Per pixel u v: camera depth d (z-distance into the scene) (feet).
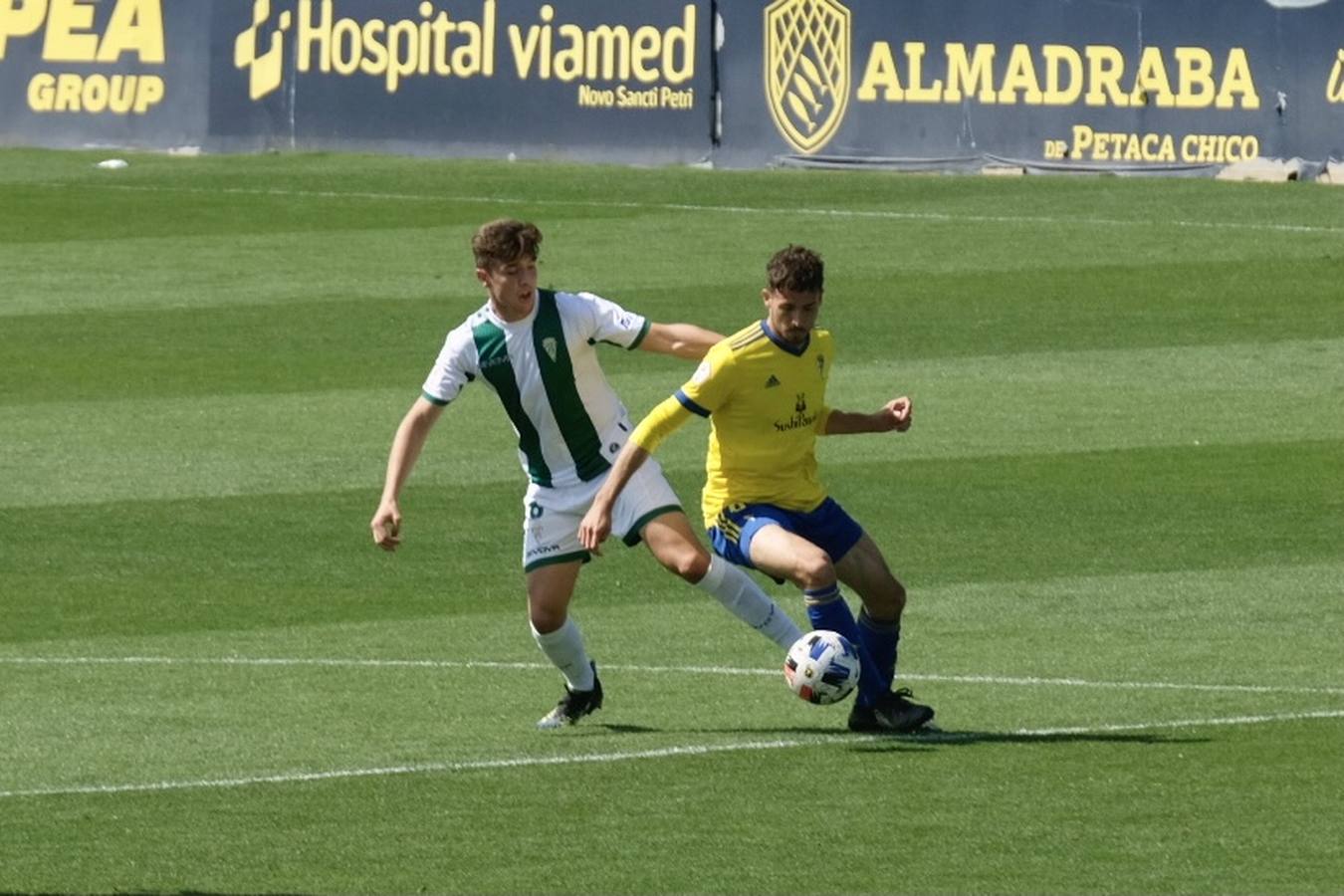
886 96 255.70
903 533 135.54
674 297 201.98
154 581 126.41
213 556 131.95
